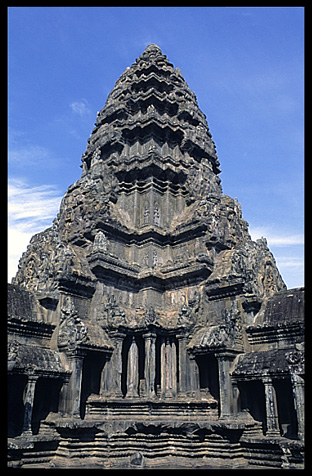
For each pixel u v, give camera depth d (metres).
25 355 20.38
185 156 36.66
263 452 19.03
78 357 21.92
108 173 34.00
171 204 33.84
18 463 17.73
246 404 21.97
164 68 39.31
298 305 23.30
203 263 27.19
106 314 25.39
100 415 22.42
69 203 32.12
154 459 19.75
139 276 28.91
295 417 20.45
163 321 26.94
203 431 20.50
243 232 33.50
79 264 26.20
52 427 20.34
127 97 37.31
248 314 24.55
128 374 25.34
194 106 39.41
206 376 24.41
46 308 23.94
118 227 30.28
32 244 30.59
